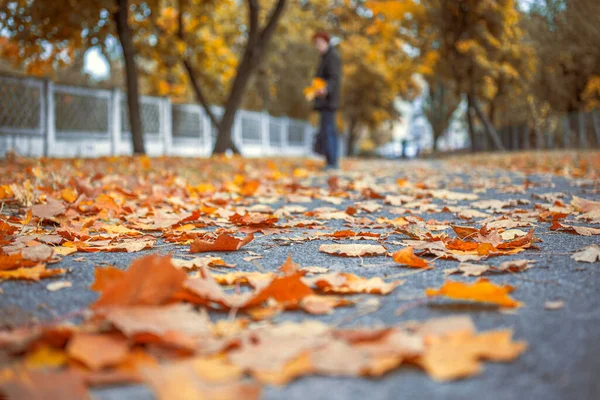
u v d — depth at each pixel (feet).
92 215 13.53
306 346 4.30
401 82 110.73
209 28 58.44
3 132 38.19
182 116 62.90
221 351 4.34
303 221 12.57
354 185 21.71
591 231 10.46
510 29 70.13
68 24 36.45
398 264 8.04
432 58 79.36
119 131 50.39
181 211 14.26
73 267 8.01
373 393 3.76
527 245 9.02
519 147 81.82
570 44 66.23
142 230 11.82
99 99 47.98
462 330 4.57
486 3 69.77
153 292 5.10
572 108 69.21
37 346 4.33
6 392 3.44
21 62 40.70
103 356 4.06
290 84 104.88
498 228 11.06
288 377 3.92
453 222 12.31
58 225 12.14
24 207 14.44
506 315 5.41
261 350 4.25
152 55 50.03
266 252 9.12
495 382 3.89
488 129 80.18
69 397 3.48
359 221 12.62
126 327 4.36
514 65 72.74
